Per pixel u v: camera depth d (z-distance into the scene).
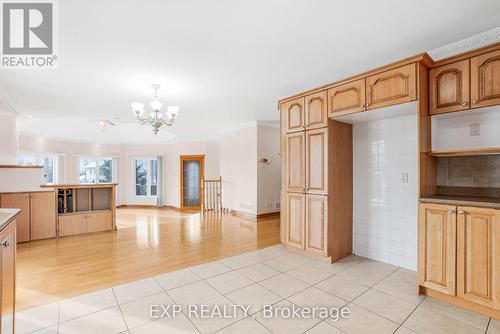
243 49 2.53
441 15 1.98
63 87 3.47
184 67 2.92
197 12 1.94
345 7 1.88
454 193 2.52
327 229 3.06
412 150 2.86
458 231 2.05
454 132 2.51
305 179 3.29
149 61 2.76
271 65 2.91
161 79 3.28
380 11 1.93
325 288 2.44
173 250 3.70
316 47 2.50
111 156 8.98
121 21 2.04
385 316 1.97
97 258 3.37
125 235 4.64
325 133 3.06
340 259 3.21
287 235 3.56
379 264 3.04
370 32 2.23
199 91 3.78
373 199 3.20
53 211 4.45
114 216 5.05
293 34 2.27
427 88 2.40
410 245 2.88
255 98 4.16
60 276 2.78
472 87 2.13
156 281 2.63
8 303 1.56
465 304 2.06
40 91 3.61
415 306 2.11
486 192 2.36
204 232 4.84
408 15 1.98
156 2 1.81
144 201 9.34
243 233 4.73
